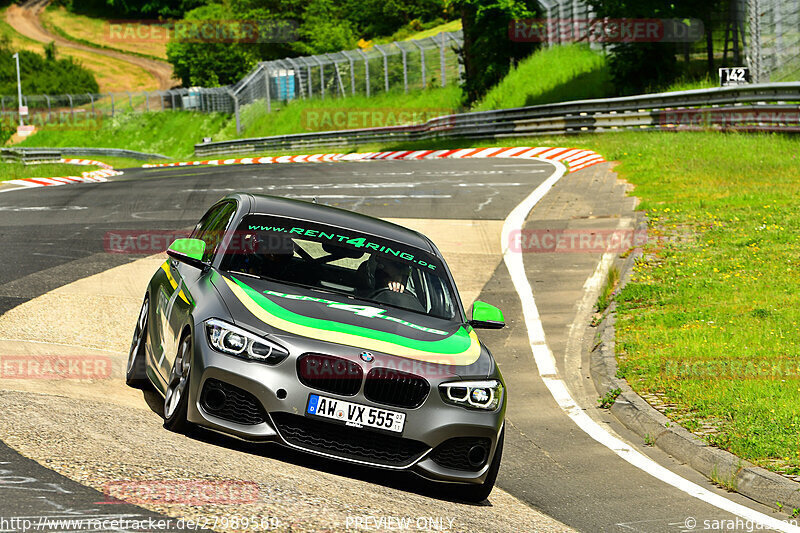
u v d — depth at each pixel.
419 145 99.25
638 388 21.28
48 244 35.06
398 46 145.38
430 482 14.17
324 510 10.76
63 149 177.75
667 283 30.78
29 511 9.00
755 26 75.31
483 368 13.94
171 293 15.64
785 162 50.91
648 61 88.06
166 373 14.78
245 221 15.96
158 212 46.81
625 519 14.02
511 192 51.53
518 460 17.06
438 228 41.69
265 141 132.88
